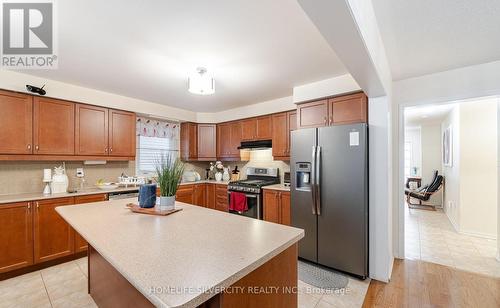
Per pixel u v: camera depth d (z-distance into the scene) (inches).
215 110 176.1
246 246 43.2
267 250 41.4
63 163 123.8
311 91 113.7
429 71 103.1
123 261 36.4
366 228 93.0
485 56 88.7
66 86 113.4
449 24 67.7
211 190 171.6
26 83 101.7
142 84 114.5
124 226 55.1
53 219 104.0
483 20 65.5
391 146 110.9
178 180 73.3
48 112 109.1
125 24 64.7
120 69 95.9
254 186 139.8
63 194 108.3
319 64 91.9
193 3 56.0
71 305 76.7
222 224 57.6
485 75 94.2
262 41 74.2
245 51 80.8
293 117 136.7
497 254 112.1
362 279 92.7
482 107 146.9
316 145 103.7
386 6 60.1
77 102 118.4
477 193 147.6
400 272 99.7
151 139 167.2
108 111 130.7
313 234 104.2
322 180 101.3
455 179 166.4
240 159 171.0
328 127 100.5
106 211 69.8
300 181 111.7
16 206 94.8
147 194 70.1
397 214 114.8
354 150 93.9
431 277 95.2
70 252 108.6
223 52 81.4
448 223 175.9
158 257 38.0
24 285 88.7
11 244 93.4
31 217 98.3
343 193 96.2
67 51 80.4
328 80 108.1
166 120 171.8
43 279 93.3
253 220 61.5
